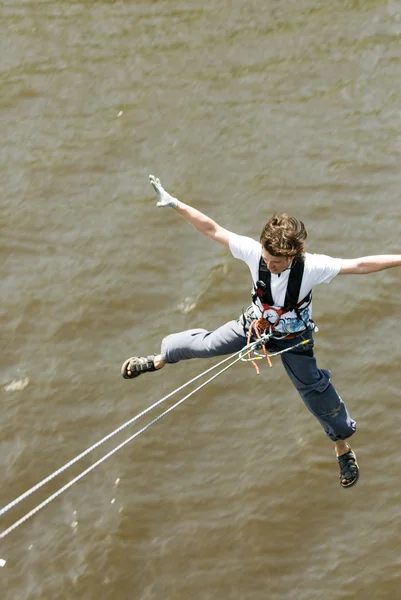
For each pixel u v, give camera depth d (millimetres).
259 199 51688
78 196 52812
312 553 41406
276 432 44406
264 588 40688
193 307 48156
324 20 60938
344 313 47406
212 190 52250
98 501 43219
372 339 46688
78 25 62375
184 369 46562
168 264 49812
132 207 51938
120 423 45156
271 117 55625
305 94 56781
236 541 41906
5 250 50844
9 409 45656
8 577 41469
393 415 44438
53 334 47844
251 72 58281
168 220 51406
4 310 48562
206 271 49281
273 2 62438
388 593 40062
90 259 50188
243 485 43094
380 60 58344
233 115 55875
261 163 53281
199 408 45344
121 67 59375
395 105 55750
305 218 50812
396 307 47562
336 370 45781
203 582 41031
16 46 61375
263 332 19984
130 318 48188
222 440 44469
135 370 22547
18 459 44500
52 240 51156
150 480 43656
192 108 56438
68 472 44062
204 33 60906
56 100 57812
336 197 51562
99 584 41094
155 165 53781
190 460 44062
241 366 46375
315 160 53219
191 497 43000
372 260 19078
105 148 54812
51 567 41594
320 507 42469
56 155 54625
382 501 42438
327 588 40406
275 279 19203
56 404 45812
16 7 64062
